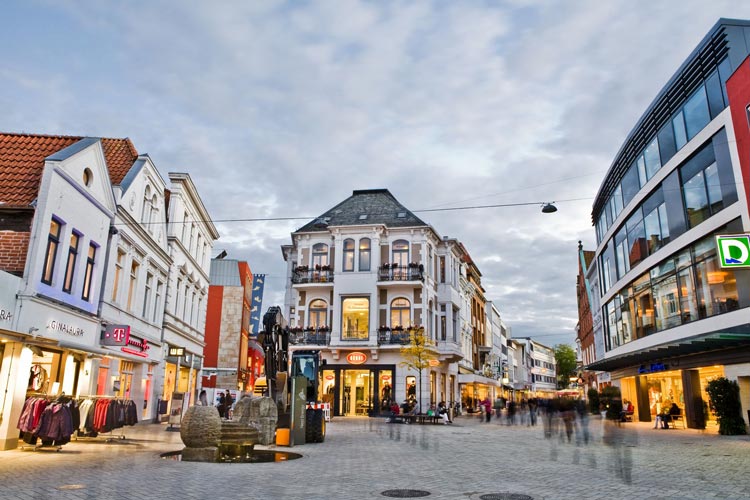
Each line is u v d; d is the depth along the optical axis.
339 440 17.67
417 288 36.06
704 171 22.44
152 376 25.58
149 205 24.20
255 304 50.34
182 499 7.29
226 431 12.52
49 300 14.80
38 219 14.41
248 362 49.84
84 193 16.88
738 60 20.48
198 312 33.94
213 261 44.66
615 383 37.62
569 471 10.80
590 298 52.34
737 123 19.95
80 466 10.16
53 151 16.62
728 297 20.89
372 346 34.66
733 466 11.66
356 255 36.50
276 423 15.43
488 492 8.34
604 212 38.31
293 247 41.16
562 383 112.06
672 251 25.05
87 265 17.81
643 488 8.80
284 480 9.16
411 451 14.51
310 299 36.88
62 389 15.51
